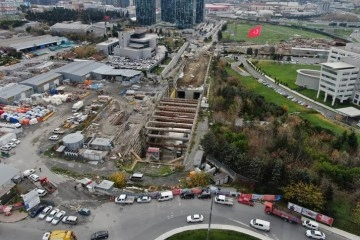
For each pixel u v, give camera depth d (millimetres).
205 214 100188
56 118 166250
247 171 114625
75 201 104188
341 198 110875
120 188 111500
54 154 132125
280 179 109750
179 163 133375
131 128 159875
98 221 96000
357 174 118500
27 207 98500
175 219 97812
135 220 96938
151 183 115625
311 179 107125
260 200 106625
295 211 102562
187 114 182500
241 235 92500
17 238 88875
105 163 127688
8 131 147250
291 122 173750
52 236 87375
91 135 149250
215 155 130125
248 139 142375
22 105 179250
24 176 115875
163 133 175125
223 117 173000
